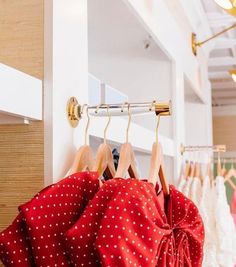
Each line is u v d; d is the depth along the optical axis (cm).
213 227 165
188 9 237
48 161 75
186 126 328
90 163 81
